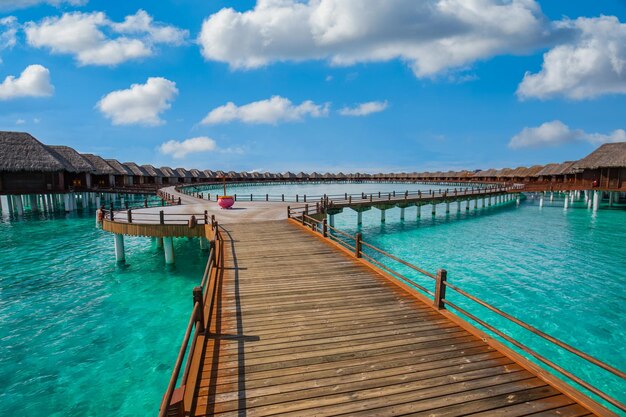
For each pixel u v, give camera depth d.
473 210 46.59
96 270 17.83
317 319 7.15
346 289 8.95
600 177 42.75
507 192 52.59
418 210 37.75
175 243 23.78
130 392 8.20
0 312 12.72
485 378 5.14
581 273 17.55
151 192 48.03
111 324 11.73
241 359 5.63
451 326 6.85
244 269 10.67
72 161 49.09
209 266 8.35
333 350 5.92
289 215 20.77
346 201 33.62
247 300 8.20
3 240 25.53
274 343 6.16
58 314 12.55
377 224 33.88
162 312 12.73
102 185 59.41
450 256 21.17
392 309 7.68
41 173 38.91
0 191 35.28
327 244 14.00
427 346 6.07
